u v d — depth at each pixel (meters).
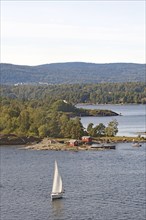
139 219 199.88
